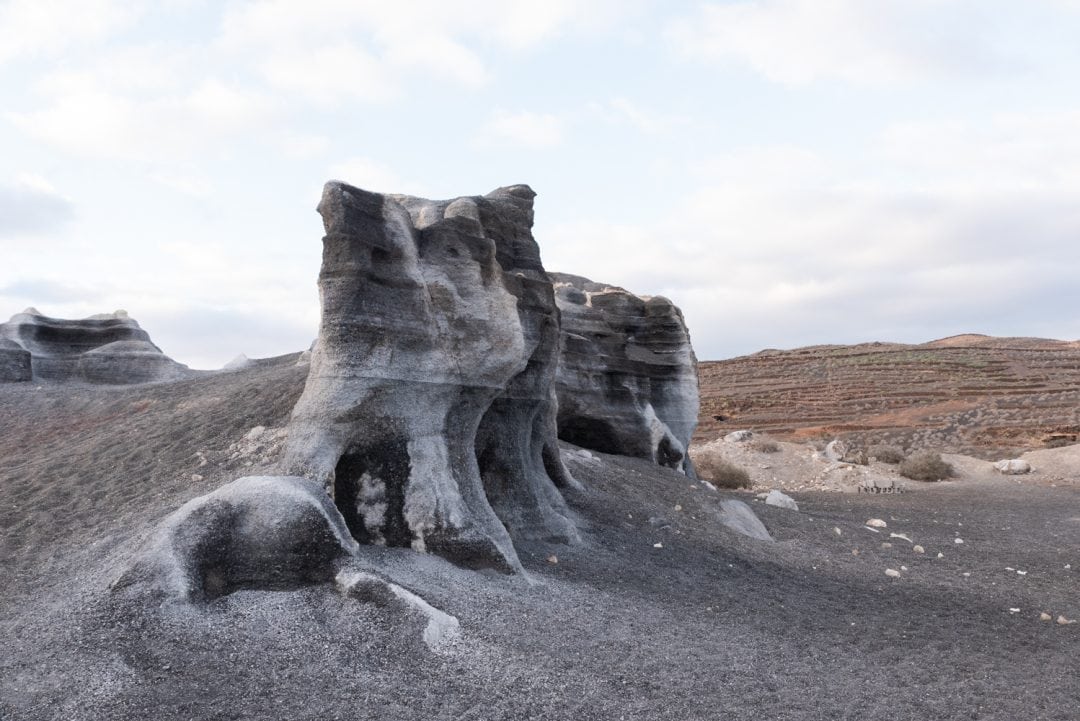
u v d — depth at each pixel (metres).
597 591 8.73
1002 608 10.16
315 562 7.02
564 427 19.16
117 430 13.89
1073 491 25.70
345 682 5.81
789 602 9.46
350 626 6.46
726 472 26.77
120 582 6.61
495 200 12.07
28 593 7.21
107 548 7.89
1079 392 52.19
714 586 9.79
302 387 12.95
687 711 5.88
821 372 66.12
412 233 9.63
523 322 11.20
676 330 21.66
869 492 25.80
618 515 12.50
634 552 10.91
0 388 20.52
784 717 5.93
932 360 66.69
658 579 9.72
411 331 9.02
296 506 7.12
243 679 5.72
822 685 6.65
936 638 8.45
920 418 49.56
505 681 6.02
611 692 6.05
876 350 76.00
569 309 19.66
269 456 10.04
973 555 14.08
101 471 10.92
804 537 14.07
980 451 39.88
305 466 8.30
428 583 7.71
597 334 19.59
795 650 7.55
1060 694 6.92
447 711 5.56
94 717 5.18
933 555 13.69
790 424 51.00
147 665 5.77
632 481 15.23
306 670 5.91
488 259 10.12
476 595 7.69
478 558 8.55
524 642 6.73
